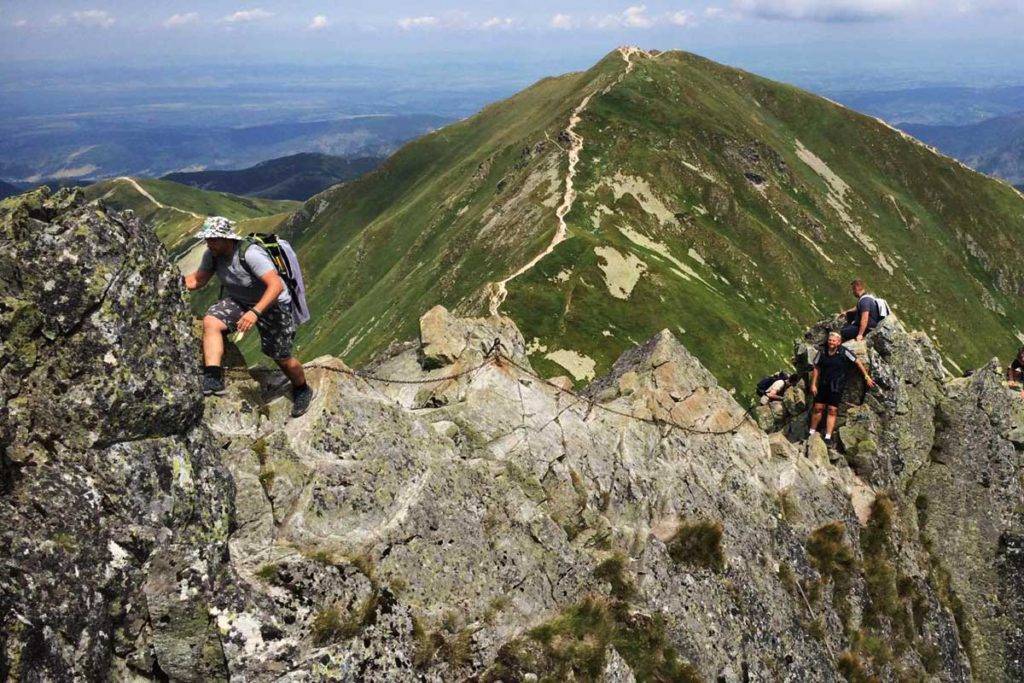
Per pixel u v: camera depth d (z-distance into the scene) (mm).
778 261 173625
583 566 15359
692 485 19188
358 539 12070
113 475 9945
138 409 10398
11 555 8492
